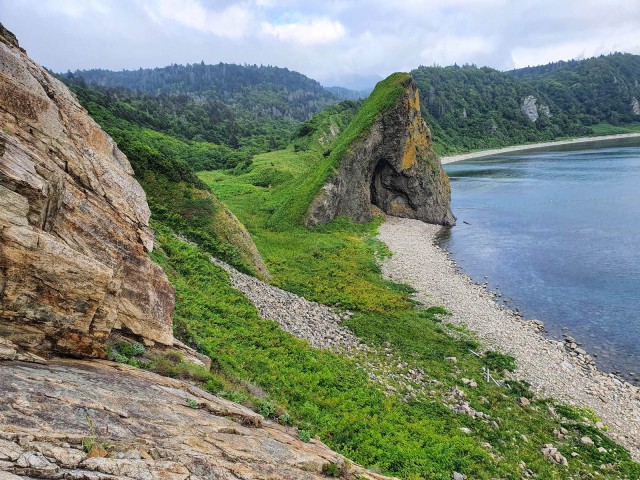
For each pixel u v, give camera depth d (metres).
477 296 47.28
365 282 47.31
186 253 34.22
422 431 20.98
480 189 116.12
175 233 39.03
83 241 13.30
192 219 42.44
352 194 79.31
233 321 27.22
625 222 73.62
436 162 90.06
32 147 12.55
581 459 22.23
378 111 80.69
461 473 18.77
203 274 32.62
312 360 25.47
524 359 33.28
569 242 65.50
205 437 10.45
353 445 18.31
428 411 23.55
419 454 18.94
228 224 44.81
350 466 13.71
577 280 51.31
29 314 10.91
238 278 36.56
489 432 22.67
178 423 10.52
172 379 14.10
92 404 9.34
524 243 66.94
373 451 18.06
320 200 73.06
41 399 8.62
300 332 30.56
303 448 13.39
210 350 21.08
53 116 13.83
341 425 19.22
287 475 10.66
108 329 13.15
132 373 12.84
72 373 10.67
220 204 46.53
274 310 33.12
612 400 29.55
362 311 38.59
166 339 17.09
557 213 83.81
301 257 54.69
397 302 42.03
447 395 25.84
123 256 15.36
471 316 41.12
